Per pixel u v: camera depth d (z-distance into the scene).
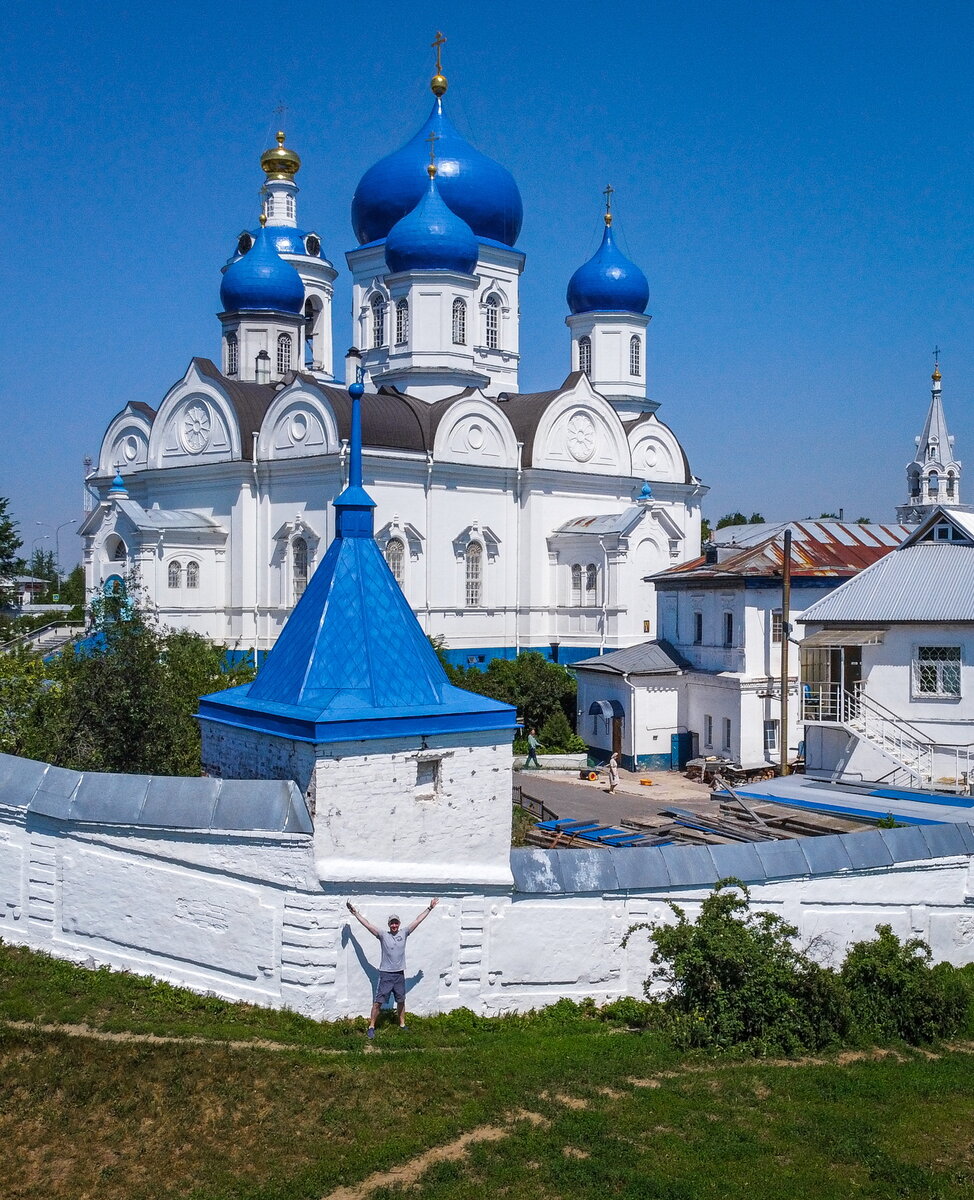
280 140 81.56
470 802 19.56
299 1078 16.20
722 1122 15.83
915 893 22.80
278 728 19.03
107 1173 14.25
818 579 48.91
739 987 18.92
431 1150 14.88
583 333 80.75
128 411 70.31
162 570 61.09
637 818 35.56
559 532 64.94
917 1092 17.08
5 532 62.88
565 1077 16.81
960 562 41.09
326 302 79.81
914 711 39.78
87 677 28.58
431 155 69.81
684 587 51.94
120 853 19.64
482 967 19.52
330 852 18.30
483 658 63.31
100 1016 17.78
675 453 73.38
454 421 61.72
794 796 35.97
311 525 59.19
